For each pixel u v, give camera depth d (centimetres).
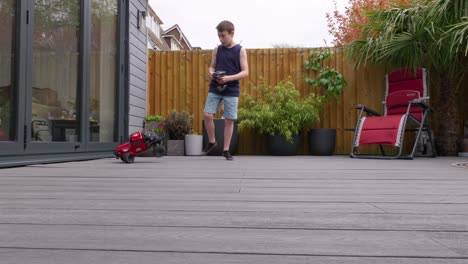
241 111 577
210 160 428
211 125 440
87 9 427
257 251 82
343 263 74
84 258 76
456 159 475
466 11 460
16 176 239
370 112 535
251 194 165
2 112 307
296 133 568
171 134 566
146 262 74
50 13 364
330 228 103
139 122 594
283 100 581
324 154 573
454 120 563
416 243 88
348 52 588
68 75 397
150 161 404
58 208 132
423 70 541
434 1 491
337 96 600
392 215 121
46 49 358
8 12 310
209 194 165
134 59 570
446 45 501
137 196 159
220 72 401
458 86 574
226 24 411
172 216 119
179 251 82
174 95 633
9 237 93
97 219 114
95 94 455
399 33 554
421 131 514
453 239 92
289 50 624
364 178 233
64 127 391
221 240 91
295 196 160
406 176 247
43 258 76
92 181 213
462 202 146
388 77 571
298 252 81
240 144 616
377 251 82
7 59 310
